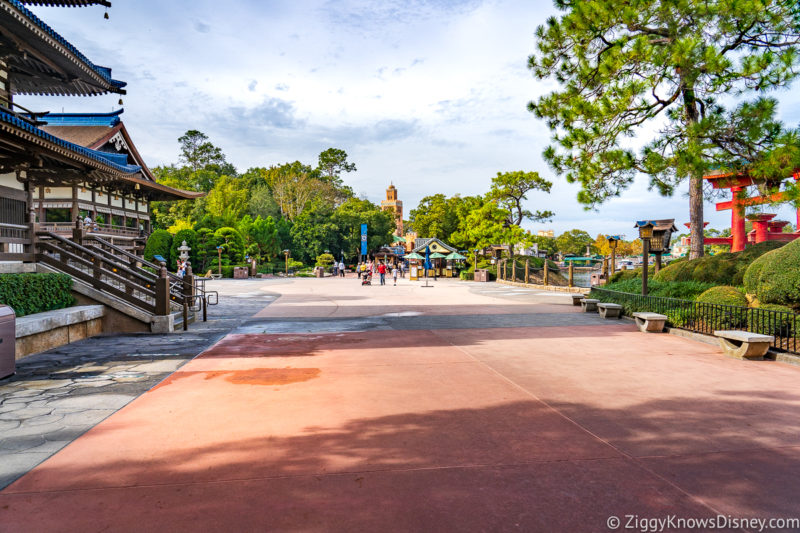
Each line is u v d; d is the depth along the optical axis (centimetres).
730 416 485
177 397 552
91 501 309
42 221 3050
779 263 911
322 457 380
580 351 845
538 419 476
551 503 308
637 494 320
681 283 1302
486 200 5294
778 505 306
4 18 1059
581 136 1318
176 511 296
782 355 750
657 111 1377
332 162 9856
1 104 1240
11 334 654
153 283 1220
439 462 371
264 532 272
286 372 681
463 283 3581
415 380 635
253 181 7731
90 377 651
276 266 5375
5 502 308
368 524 281
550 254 10862
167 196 4244
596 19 1265
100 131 3531
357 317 1365
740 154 1144
